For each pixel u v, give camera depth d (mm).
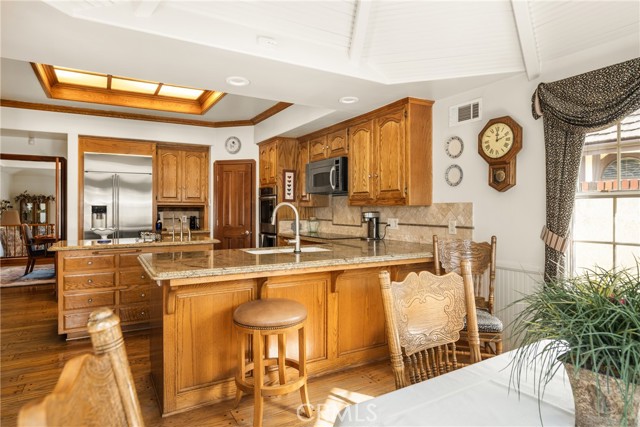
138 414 645
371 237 4141
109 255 3674
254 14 2299
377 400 1014
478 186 3129
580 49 2439
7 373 2773
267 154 5570
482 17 2449
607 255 2391
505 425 888
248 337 2508
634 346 701
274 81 2916
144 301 3816
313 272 2674
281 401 2391
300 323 2150
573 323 778
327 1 2383
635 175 2258
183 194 5930
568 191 2447
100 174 5305
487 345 2559
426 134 3496
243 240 5883
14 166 9281
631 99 2111
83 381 581
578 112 2359
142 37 2158
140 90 4820
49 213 11477
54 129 4977
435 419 913
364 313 2982
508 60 2703
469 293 1504
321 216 5504
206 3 2164
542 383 1106
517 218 2836
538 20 2395
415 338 1363
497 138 2891
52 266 7473
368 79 2885
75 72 4188
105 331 623
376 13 2518
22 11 1877
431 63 2812
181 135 5727
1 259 7762
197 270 2131
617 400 768
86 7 1933
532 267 2730
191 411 2287
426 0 2398
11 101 4715
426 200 3508
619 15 2154
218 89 3125
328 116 4082
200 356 2352
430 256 3012
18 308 4492
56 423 506
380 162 3738
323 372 2783
